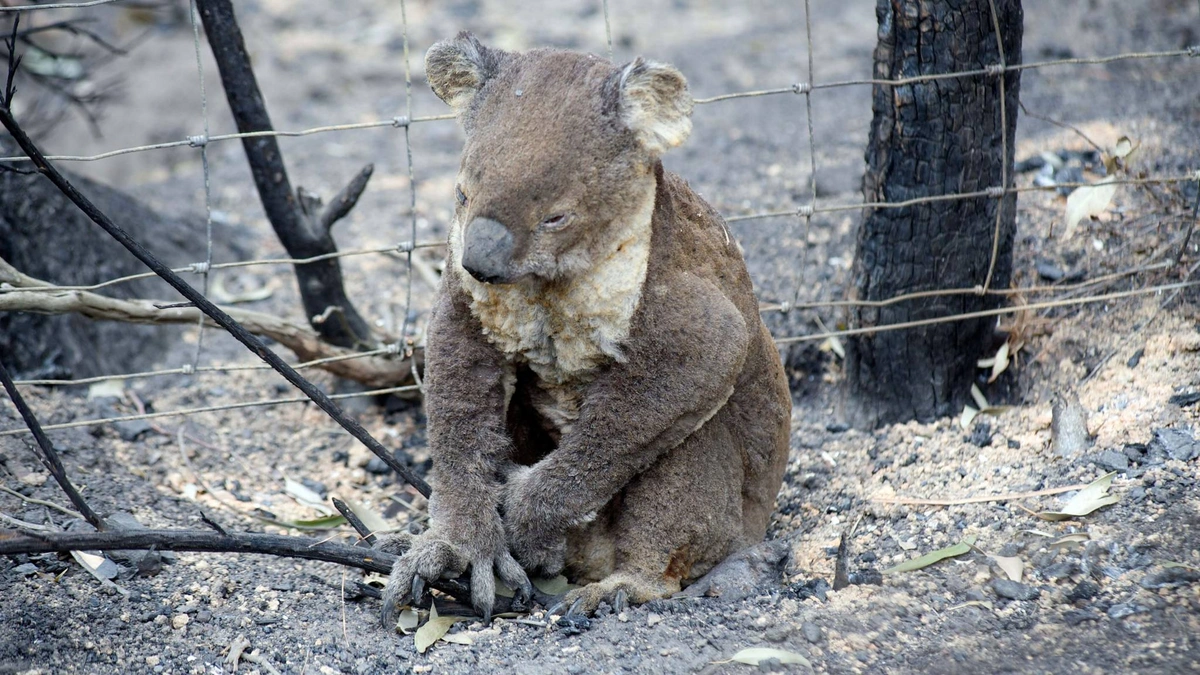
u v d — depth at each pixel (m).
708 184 12.27
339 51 18.66
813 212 8.02
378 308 10.54
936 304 8.20
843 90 15.05
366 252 7.88
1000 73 7.62
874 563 6.65
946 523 6.91
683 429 5.96
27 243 9.73
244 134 7.30
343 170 13.94
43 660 5.71
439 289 6.23
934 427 8.33
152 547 5.51
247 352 10.09
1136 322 8.41
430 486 6.68
